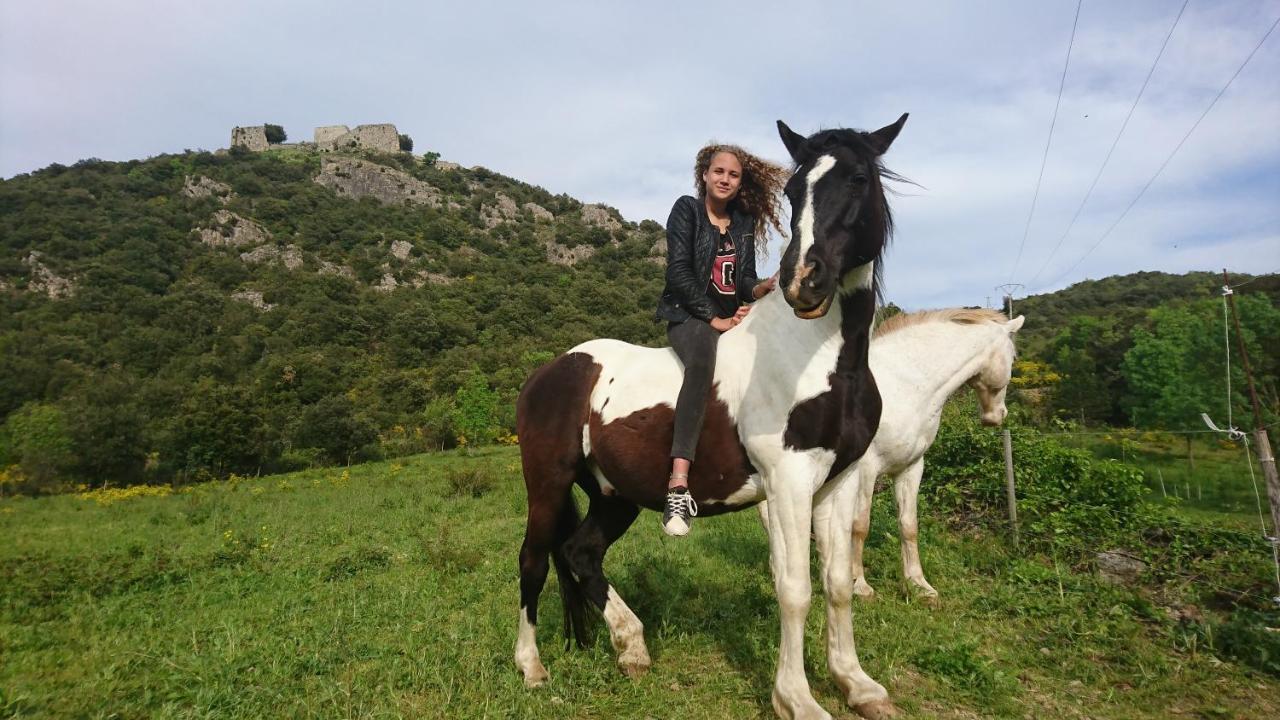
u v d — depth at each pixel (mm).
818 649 3391
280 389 35844
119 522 10695
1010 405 8164
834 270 2260
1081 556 4941
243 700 2889
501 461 20688
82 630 4270
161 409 30891
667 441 2844
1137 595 4090
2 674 3461
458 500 10398
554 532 3262
